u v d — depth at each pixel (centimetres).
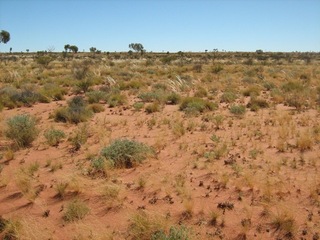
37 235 535
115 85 2381
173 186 705
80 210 595
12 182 737
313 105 1596
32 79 2706
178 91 2184
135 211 608
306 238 518
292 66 4431
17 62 5400
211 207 616
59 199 659
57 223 575
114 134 1120
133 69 3759
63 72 3306
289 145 955
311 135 1034
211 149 938
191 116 1394
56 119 1361
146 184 716
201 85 2397
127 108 1625
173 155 901
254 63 5262
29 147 987
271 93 1966
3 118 1350
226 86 2336
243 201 633
